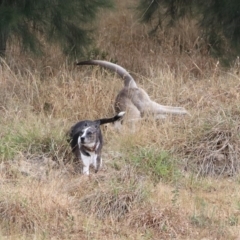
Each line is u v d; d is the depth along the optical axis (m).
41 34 48.97
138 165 34.12
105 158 34.97
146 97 41.50
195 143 36.72
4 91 42.97
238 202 31.19
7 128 37.09
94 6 48.34
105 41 60.53
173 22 57.88
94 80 43.88
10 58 48.34
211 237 27.91
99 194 29.70
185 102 42.84
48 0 46.00
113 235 27.61
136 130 38.25
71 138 34.38
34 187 30.20
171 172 34.09
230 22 52.44
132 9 64.50
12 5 45.84
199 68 51.22
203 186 33.44
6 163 33.38
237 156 35.88
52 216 28.38
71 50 49.16
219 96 41.94
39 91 43.50
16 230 27.41
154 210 28.88
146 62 54.66
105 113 41.81
